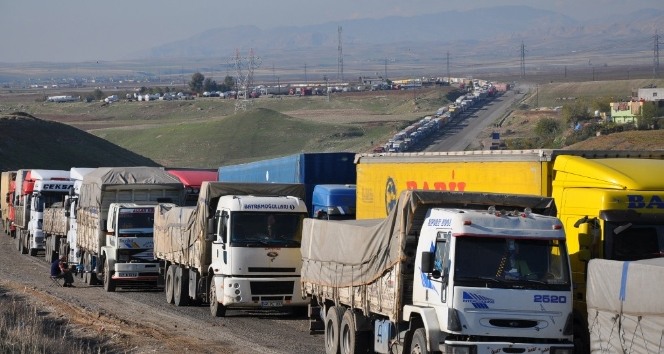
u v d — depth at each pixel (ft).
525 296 119.24
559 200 146.10
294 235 199.52
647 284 107.04
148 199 275.80
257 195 212.23
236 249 195.42
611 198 132.57
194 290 219.61
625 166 140.77
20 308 202.18
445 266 120.78
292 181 271.49
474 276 119.03
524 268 120.67
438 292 121.39
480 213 122.52
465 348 117.08
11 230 499.51
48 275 321.73
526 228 122.21
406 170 201.05
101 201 272.72
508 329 118.52
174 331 182.70
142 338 170.30
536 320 119.34
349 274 149.79
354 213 237.25
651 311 106.01
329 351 157.48
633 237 131.13
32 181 406.41
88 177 293.43
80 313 206.69
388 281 134.62
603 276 116.37
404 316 128.67
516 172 158.30
